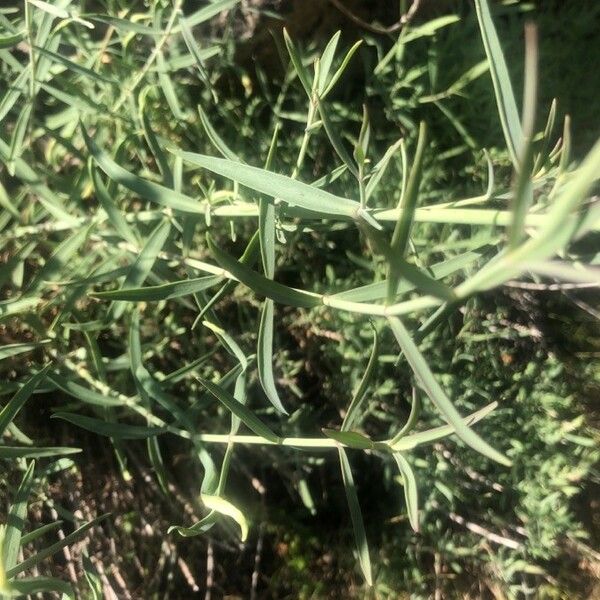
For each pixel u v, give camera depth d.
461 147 0.37
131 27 0.26
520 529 0.44
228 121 0.35
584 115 0.40
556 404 0.42
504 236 0.19
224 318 0.39
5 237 0.28
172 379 0.27
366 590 0.46
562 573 0.48
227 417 0.40
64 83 0.27
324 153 0.38
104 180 0.30
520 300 0.42
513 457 0.42
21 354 0.34
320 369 0.41
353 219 0.18
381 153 0.39
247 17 0.35
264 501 0.45
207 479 0.24
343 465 0.22
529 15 0.39
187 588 0.44
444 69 0.36
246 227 0.37
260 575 0.46
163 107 0.34
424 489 0.44
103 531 0.40
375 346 0.20
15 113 0.33
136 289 0.22
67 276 0.32
